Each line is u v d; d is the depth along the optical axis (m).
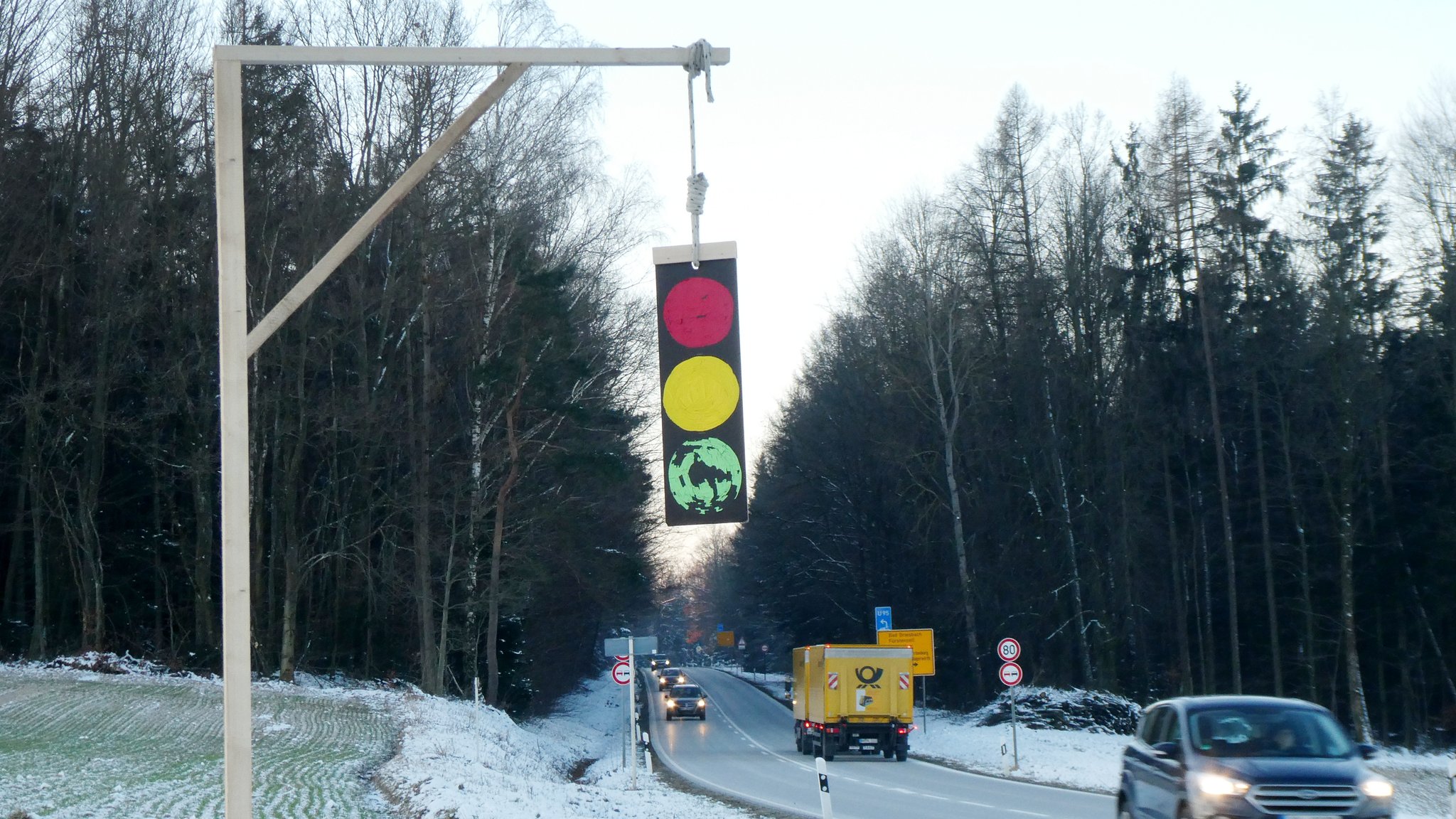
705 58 6.96
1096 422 53.56
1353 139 47.66
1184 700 14.23
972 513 55.47
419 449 43.72
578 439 46.12
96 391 41.97
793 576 74.25
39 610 41.75
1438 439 47.78
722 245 6.89
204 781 20.30
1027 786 27.14
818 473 66.62
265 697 36.66
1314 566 50.91
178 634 47.31
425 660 44.19
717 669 137.25
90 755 23.58
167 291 41.78
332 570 50.75
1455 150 45.03
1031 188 53.12
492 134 40.41
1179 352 52.88
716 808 21.23
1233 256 50.34
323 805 17.89
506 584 46.72
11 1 40.19
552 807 19.56
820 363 67.12
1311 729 13.49
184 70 43.19
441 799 18.23
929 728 48.69
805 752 41.44
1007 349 54.12
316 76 40.75
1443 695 48.56
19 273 40.28
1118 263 53.81
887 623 45.59
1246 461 53.53
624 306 46.06
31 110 41.19
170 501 45.38
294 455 45.12
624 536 59.91
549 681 66.62
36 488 41.66
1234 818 12.22
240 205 6.81
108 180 41.00
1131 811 14.90
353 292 41.12
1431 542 48.09
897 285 54.84
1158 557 55.44
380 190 40.56
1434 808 22.56
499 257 41.88
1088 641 51.28
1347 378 46.31
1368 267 47.31
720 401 6.76
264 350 42.19
